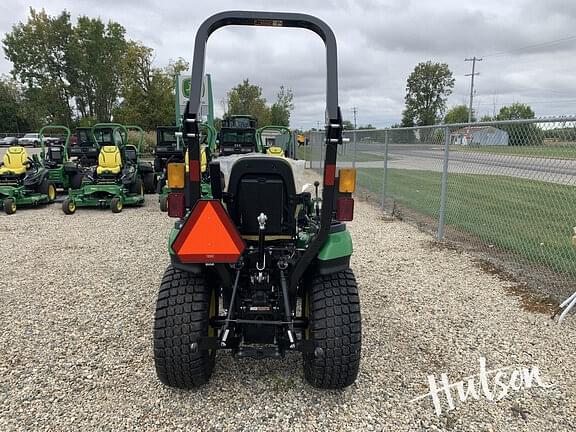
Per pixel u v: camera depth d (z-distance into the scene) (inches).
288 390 118.9
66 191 474.3
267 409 111.1
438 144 308.2
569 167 187.3
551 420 108.8
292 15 104.7
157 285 195.2
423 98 3240.7
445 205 291.4
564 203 251.9
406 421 107.7
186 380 112.3
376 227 316.8
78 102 2306.8
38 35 2130.9
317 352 107.5
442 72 3179.1
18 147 404.8
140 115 1106.7
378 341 146.7
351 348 108.2
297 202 115.4
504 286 197.9
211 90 376.8
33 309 168.9
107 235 291.4
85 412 108.7
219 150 541.3
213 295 122.7
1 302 175.3
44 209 396.8
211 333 119.6
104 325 155.8
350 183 106.3
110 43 2218.3
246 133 552.1
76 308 170.1
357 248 260.2
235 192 111.5
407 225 323.6
